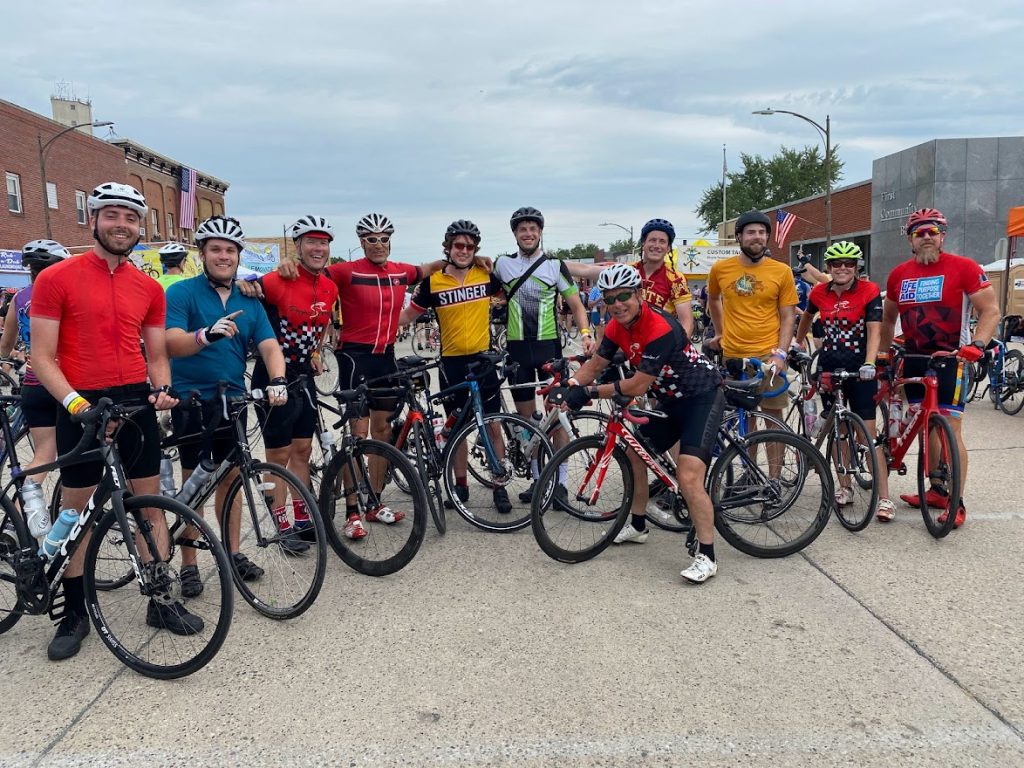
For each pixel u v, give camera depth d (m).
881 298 4.31
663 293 4.82
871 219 25.53
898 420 4.22
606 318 5.12
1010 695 2.48
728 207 57.31
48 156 24.09
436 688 2.62
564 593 3.42
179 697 2.60
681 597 3.34
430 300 4.75
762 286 4.60
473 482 5.12
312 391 3.98
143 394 3.07
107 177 27.59
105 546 3.06
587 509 4.06
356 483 3.80
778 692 2.54
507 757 2.22
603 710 2.45
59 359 2.88
